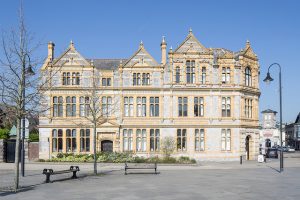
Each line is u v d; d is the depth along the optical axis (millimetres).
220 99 59531
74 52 59562
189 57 59625
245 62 60969
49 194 24031
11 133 64062
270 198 22438
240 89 59562
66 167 45438
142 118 59031
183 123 59125
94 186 27922
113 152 55875
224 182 30172
